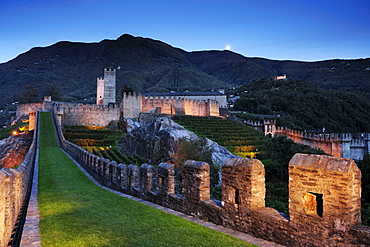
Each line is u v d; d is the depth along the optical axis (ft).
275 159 188.96
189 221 32.71
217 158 182.80
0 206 24.38
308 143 318.86
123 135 255.91
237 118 384.88
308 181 23.31
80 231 29.53
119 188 56.03
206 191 34.96
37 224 32.68
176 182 41.09
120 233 28.78
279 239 25.49
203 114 376.07
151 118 304.71
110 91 386.32
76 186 60.39
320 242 22.48
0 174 25.76
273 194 118.93
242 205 28.99
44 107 334.24
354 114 495.82
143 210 37.76
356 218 21.30
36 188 59.77
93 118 295.07
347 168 21.08
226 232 29.30
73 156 127.54
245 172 28.66
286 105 512.22
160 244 25.77
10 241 28.32
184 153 170.91
